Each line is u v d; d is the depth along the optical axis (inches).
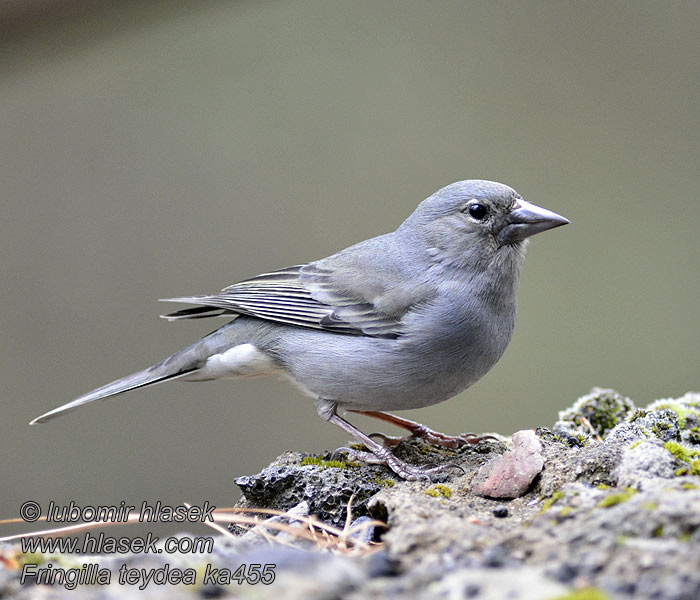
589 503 207.0
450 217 320.5
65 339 590.6
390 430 530.9
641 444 236.8
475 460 311.9
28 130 657.0
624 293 579.2
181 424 550.3
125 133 665.0
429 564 184.4
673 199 617.6
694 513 178.4
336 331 329.4
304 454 320.2
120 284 617.3
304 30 682.8
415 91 672.4
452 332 311.6
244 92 676.1
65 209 645.9
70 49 646.5
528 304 579.2
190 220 643.5
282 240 636.7
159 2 639.1
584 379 545.0
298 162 657.6
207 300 353.1
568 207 625.0
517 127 657.0
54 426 551.2
